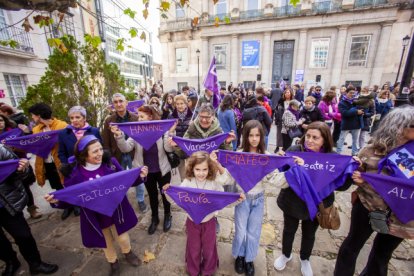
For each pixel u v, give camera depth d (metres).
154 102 5.28
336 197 3.75
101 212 1.90
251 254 2.12
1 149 2.07
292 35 18.52
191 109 4.15
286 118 4.88
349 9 16.36
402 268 2.29
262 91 5.55
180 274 2.26
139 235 2.84
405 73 4.12
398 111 1.57
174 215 3.25
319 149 1.97
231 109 4.27
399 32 16.27
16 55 8.48
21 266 2.40
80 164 2.05
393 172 1.57
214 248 2.16
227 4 19.62
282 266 2.25
